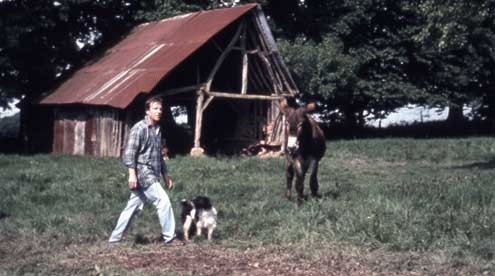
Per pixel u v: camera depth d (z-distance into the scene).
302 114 16.80
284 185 20.61
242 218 15.13
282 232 13.54
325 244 12.78
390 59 43.81
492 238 12.65
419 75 45.94
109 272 10.75
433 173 24.92
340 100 44.94
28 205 17.23
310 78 39.75
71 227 14.41
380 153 32.09
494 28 43.50
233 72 34.22
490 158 30.22
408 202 15.33
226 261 11.67
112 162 27.41
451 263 11.39
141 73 30.47
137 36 36.28
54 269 11.18
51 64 38.34
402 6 42.91
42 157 29.94
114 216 15.45
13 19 34.84
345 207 15.49
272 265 11.42
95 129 31.27
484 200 16.30
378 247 12.54
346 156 31.31
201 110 30.78
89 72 34.75
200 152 30.61
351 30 43.44
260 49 32.47
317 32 43.88
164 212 12.74
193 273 10.86
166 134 35.12
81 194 18.70
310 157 17.06
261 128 33.50
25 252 12.58
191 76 33.53
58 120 33.97
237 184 20.59
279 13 44.53
